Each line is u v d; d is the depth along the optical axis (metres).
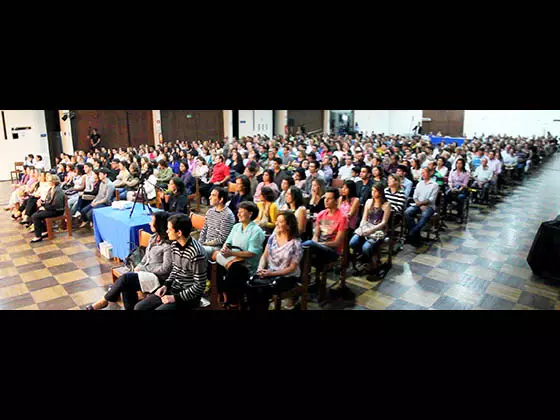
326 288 4.03
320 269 3.72
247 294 3.15
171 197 5.75
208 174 8.01
